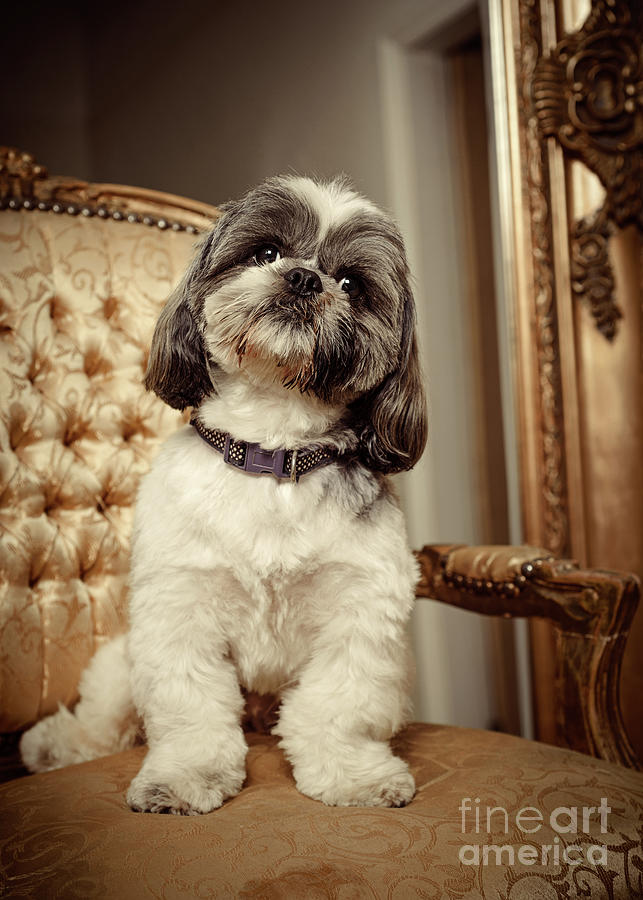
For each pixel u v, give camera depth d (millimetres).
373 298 1780
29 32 6512
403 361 1862
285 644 1693
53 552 2000
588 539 3172
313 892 1183
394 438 1856
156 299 2232
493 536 4004
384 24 3787
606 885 1298
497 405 3992
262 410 1684
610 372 3143
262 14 4637
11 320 2037
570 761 1672
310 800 1504
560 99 3102
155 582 1593
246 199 1810
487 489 3996
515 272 3160
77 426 2125
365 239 1765
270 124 4602
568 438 3154
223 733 1563
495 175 3281
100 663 1901
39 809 1456
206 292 1767
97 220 2232
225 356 1677
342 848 1298
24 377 2031
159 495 1657
